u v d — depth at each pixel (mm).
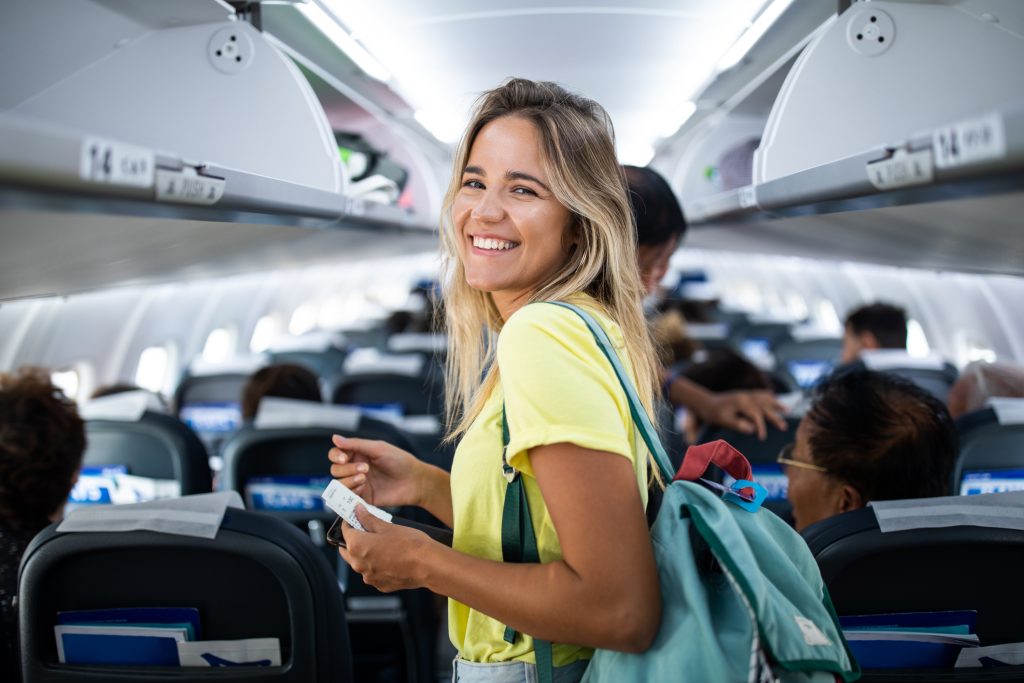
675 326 4340
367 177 3902
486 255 1340
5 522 1867
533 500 1247
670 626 1140
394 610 3014
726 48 2928
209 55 2148
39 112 1869
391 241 5266
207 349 7945
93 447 2834
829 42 2139
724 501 1279
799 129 2188
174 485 2844
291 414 2732
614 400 1176
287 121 2291
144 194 1270
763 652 1097
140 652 1646
